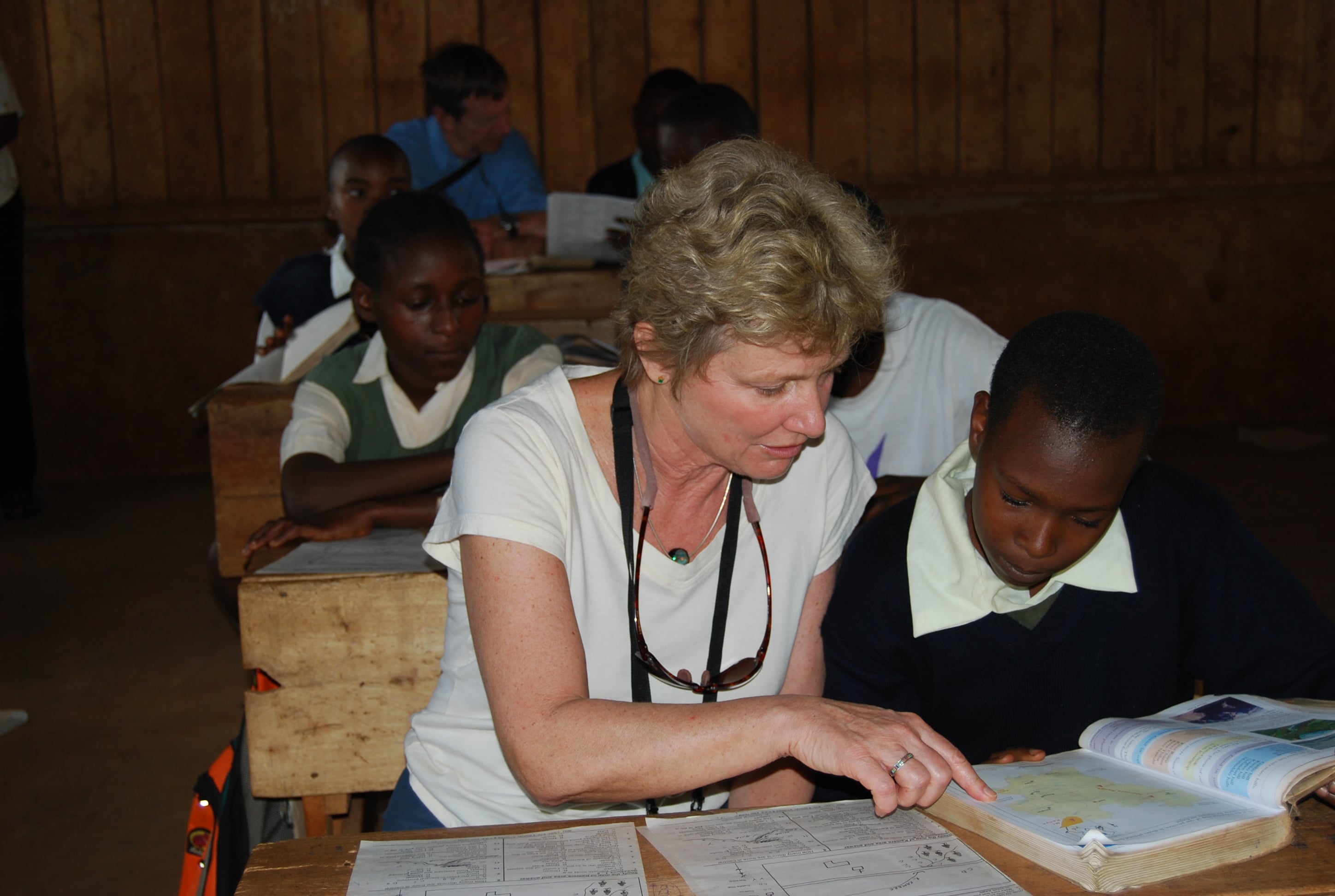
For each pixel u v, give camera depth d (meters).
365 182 3.77
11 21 5.74
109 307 5.95
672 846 1.04
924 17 6.34
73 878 2.42
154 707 3.29
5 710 3.25
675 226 1.07
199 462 6.12
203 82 5.91
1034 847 0.97
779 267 1.00
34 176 5.88
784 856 1.01
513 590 1.12
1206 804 1.01
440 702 1.34
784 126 6.37
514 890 0.95
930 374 2.13
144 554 4.76
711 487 1.26
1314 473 5.52
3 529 5.16
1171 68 6.51
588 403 1.26
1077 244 6.51
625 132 6.27
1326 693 1.31
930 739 1.04
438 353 2.36
